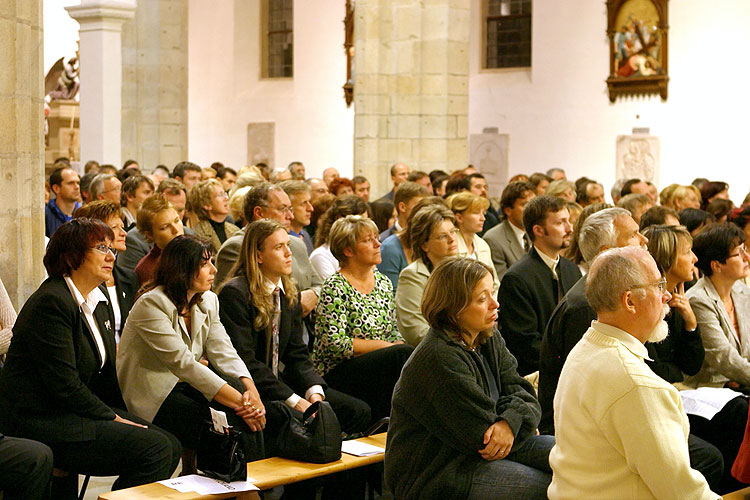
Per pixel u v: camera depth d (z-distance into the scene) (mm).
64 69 22375
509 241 8203
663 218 7023
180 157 19016
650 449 3387
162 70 18703
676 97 16844
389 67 14648
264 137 23500
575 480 3578
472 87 20000
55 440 4801
